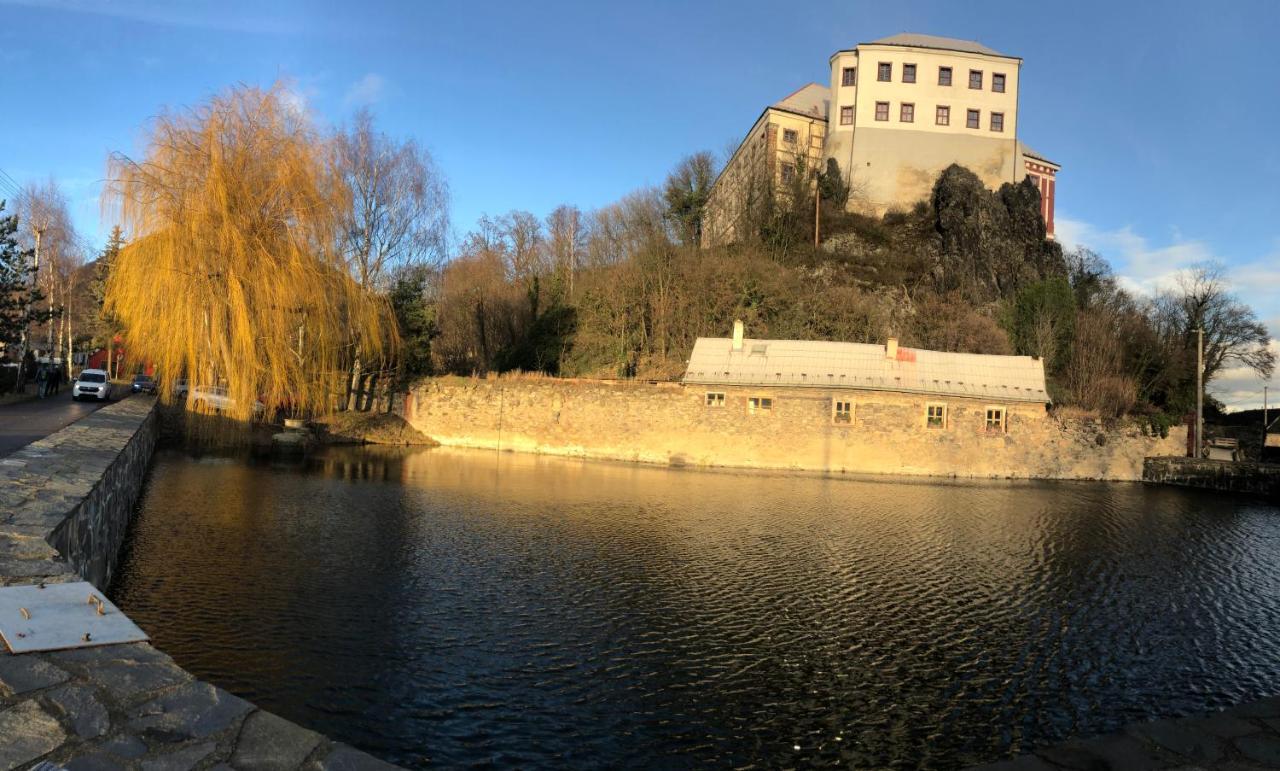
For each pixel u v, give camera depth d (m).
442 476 28.11
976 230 60.75
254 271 26.25
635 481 29.30
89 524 10.13
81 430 18.25
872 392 36.06
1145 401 44.56
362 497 22.20
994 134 66.88
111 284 26.34
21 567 6.17
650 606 12.81
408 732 8.16
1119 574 16.67
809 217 62.50
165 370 27.02
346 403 42.38
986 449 36.44
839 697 9.57
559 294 48.94
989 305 54.88
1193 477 36.69
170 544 15.37
